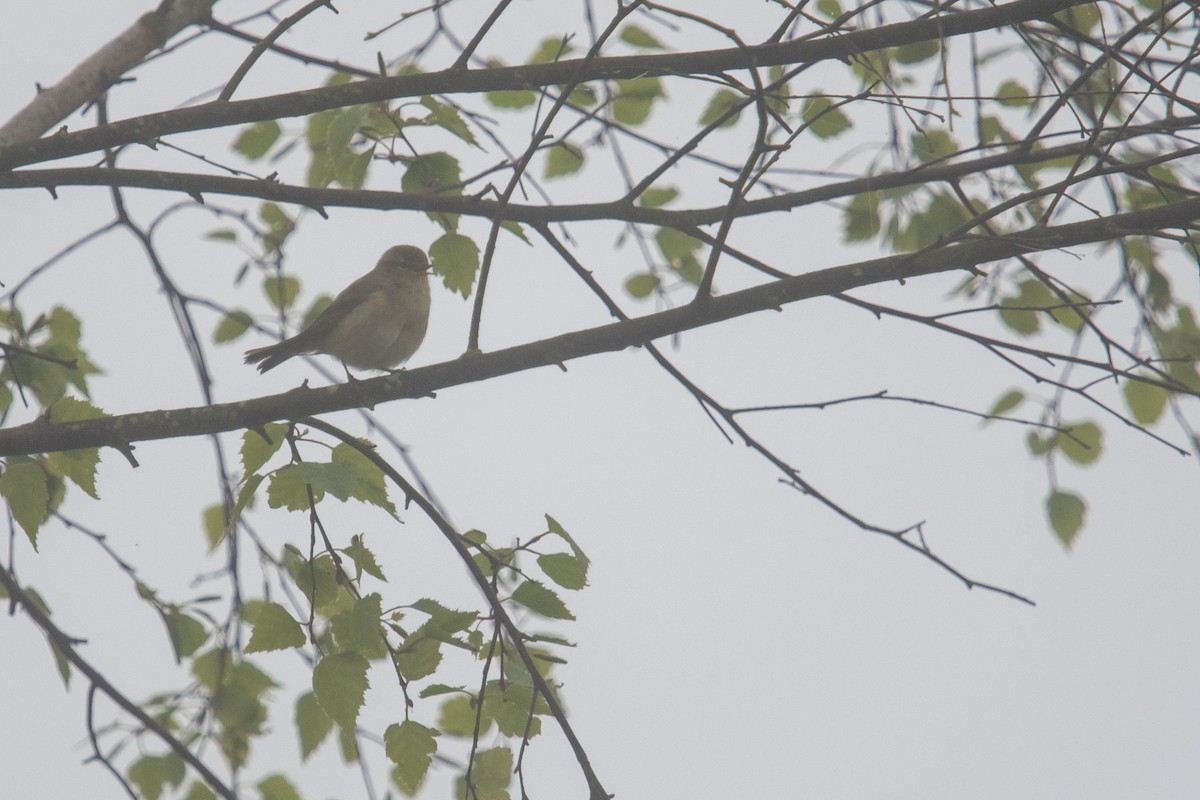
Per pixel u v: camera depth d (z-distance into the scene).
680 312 8.43
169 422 8.55
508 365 8.66
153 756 9.95
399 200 9.44
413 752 7.25
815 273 8.32
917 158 10.20
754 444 8.21
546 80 9.28
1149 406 10.38
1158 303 10.58
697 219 9.57
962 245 8.30
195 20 10.07
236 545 10.59
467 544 7.87
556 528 7.73
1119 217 8.00
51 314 10.35
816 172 10.25
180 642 9.84
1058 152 8.95
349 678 7.14
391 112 9.80
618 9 8.34
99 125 9.06
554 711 7.50
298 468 7.33
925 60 10.34
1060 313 10.52
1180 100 8.00
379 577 7.59
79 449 8.62
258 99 9.13
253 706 10.34
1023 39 9.23
